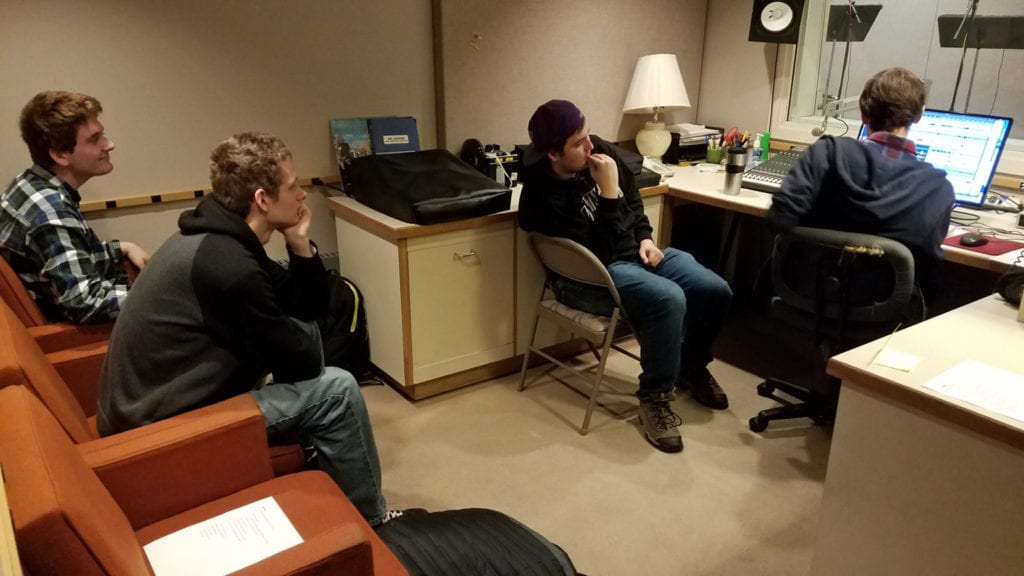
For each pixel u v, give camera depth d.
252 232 1.62
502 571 1.49
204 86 2.59
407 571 1.34
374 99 2.96
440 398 2.78
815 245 2.14
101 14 2.36
